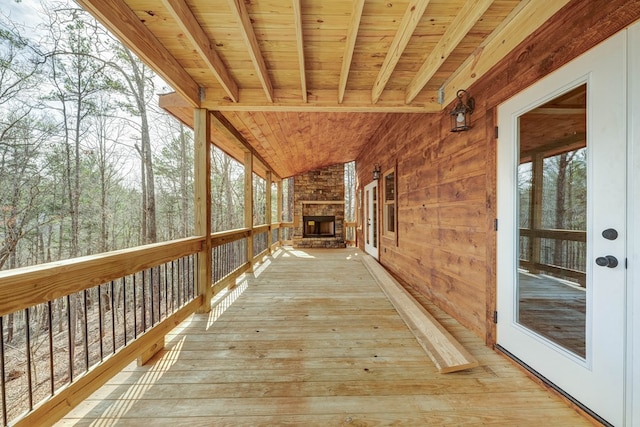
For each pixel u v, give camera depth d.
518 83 1.92
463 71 2.58
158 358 2.05
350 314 2.97
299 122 4.51
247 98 2.95
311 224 9.58
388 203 5.37
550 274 1.71
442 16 1.94
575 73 1.50
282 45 2.23
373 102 3.01
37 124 7.68
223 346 2.24
